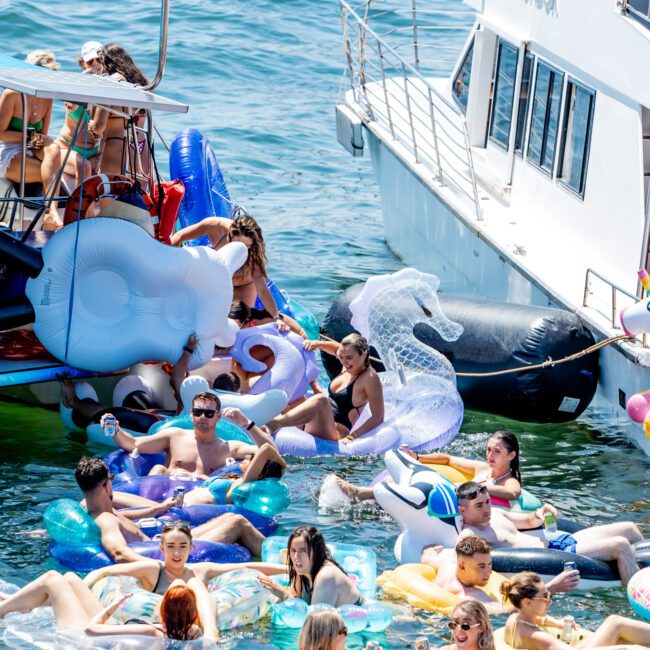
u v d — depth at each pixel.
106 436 38.44
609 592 30.41
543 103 50.47
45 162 44.50
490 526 31.89
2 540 32.03
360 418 40.19
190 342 40.09
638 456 40.00
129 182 40.44
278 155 74.94
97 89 37.28
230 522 31.88
